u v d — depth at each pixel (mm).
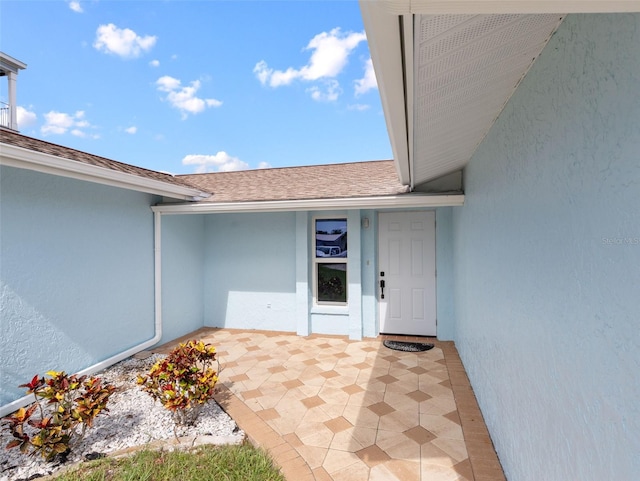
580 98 1404
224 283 7695
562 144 1589
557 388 1690
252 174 8656
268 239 7406
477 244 3924
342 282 7152
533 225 2016
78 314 4715
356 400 4109
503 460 2787
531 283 2064
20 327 3980
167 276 6609
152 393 3518
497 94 2342
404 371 4992
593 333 1328
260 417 3725
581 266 1425
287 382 4664
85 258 4836
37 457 2996
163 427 3525
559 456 1672
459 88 1994
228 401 4121
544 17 1438
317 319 7141
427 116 2334
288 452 3092
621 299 1133
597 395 1303
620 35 1105
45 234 4281
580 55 1388
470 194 4418
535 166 1961
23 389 3986
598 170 1273
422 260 6781
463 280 5047
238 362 5465
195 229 7531
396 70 1620
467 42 1433
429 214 6723
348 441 3256
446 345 6207
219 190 7293
